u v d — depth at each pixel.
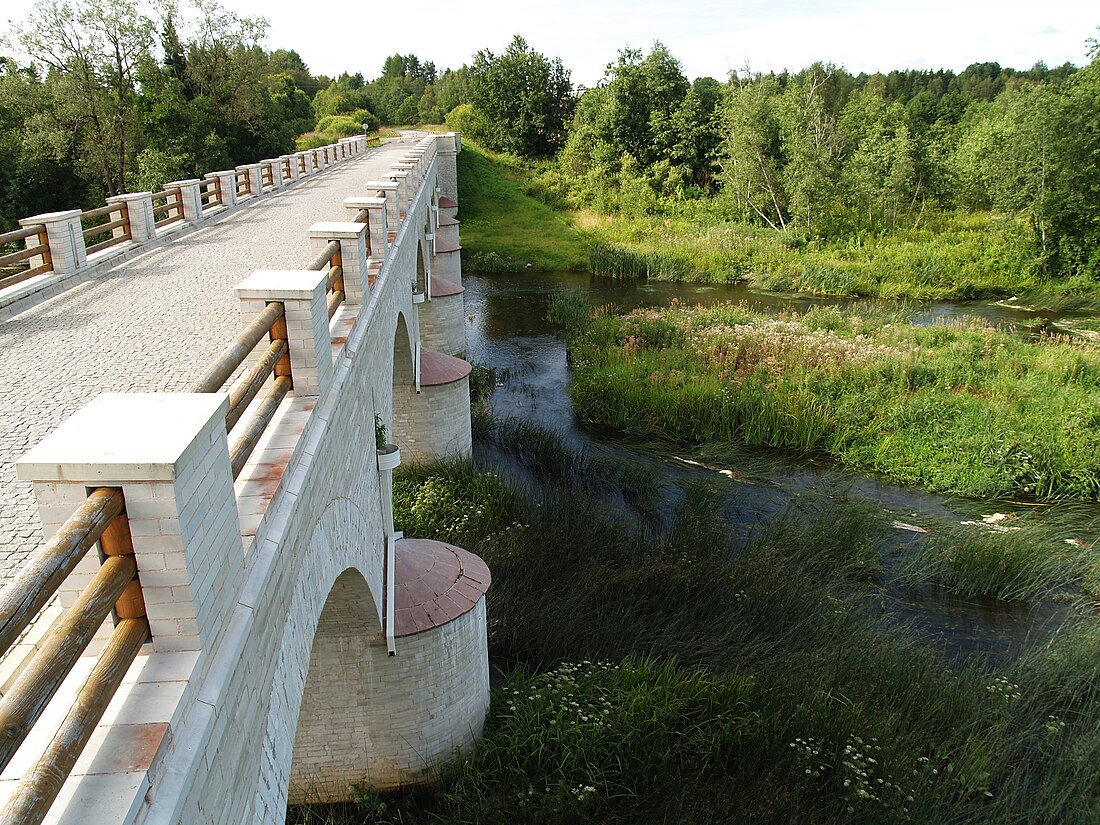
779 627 12.30
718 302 34.44
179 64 45.31
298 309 5.64
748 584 13.24
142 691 2.98
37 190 40.84
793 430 20.06
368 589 8.41
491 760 10.04
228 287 11.66
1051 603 13.81
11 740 2.03
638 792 9.34
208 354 8.34
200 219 18.12
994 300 34.50
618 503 17.27
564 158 59.03
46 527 2.90
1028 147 35.66
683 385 22.36
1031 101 35.75
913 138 51.69
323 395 6.04
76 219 12.30
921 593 14.09
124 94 41.78
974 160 45.28
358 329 7.92
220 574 3.45
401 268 13.89
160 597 3.08
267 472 4.65
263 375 5.00
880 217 45.03
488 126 64.44
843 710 10.27
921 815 8.95
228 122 46.22
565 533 14.71
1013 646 12.63
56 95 39.34
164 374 7.68
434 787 10.11
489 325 32.44
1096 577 14.17
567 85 66.19
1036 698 10.95
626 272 41.41
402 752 9.97
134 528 2.95
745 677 10.80
